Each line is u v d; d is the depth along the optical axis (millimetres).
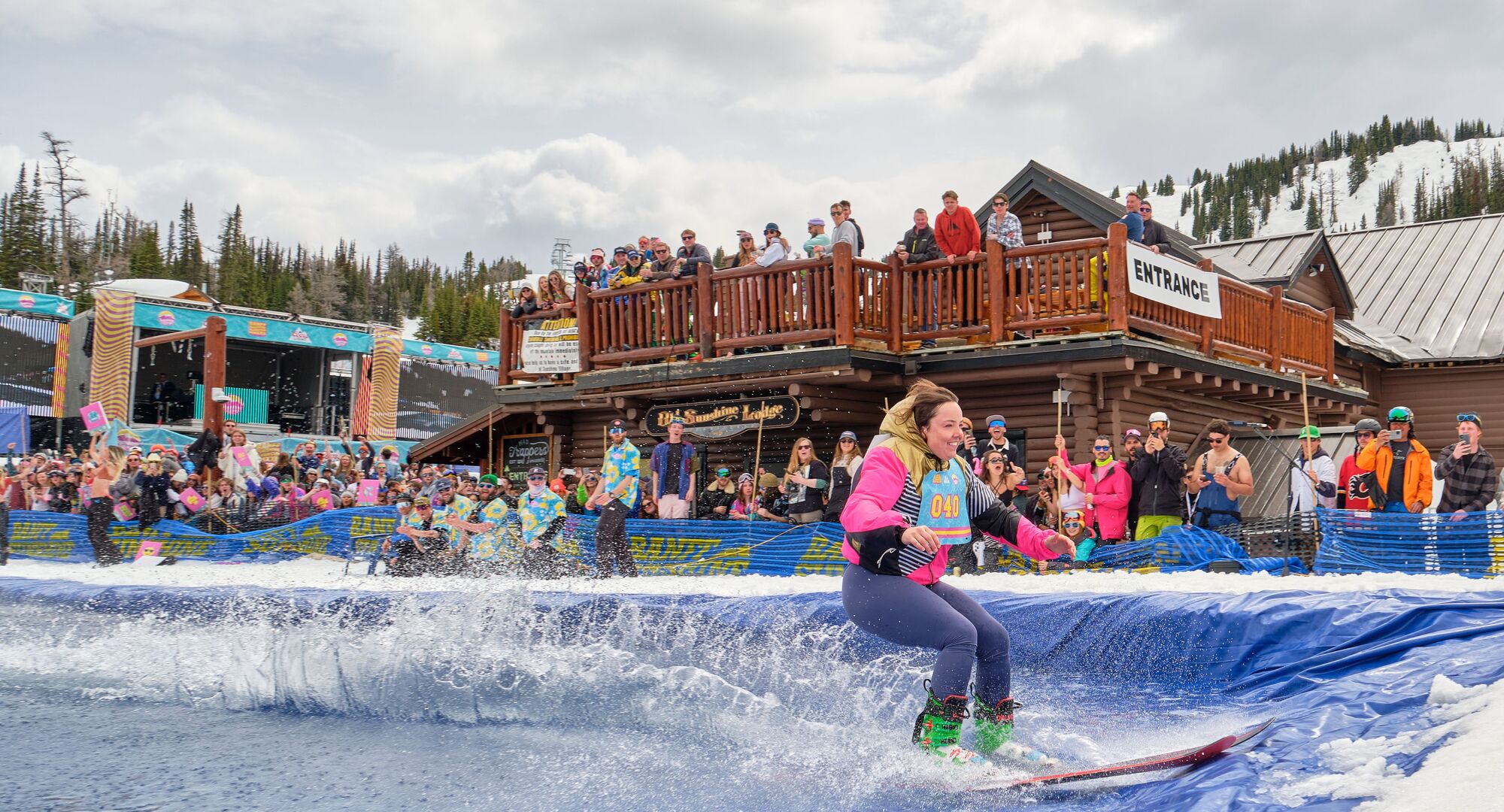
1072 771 3799
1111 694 5500
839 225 13039
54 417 32500
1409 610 5051
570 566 11602
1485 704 3391
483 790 3863
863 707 5262
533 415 18000
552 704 5449
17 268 85562
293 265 142000
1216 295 13766
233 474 17062
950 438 4059
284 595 7578
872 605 4051
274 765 4352
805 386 13070
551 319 16156
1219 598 5754
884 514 3982
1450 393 20688
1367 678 4363
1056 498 10672
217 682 6348
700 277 13609
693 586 7977
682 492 12102
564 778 4012
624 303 14594
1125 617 5930
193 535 14648
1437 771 2770
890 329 13102
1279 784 3021
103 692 6277
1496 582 6520
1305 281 21094
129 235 127375
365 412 35438
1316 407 17312
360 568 13023
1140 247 12227
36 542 16094
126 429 21906
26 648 7703
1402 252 25016
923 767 3877
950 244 13078
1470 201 189000
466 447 18703
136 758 4543
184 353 35688
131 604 8242
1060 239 17188
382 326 35938
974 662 4051
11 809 3693
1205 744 4066
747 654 6500
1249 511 14391
